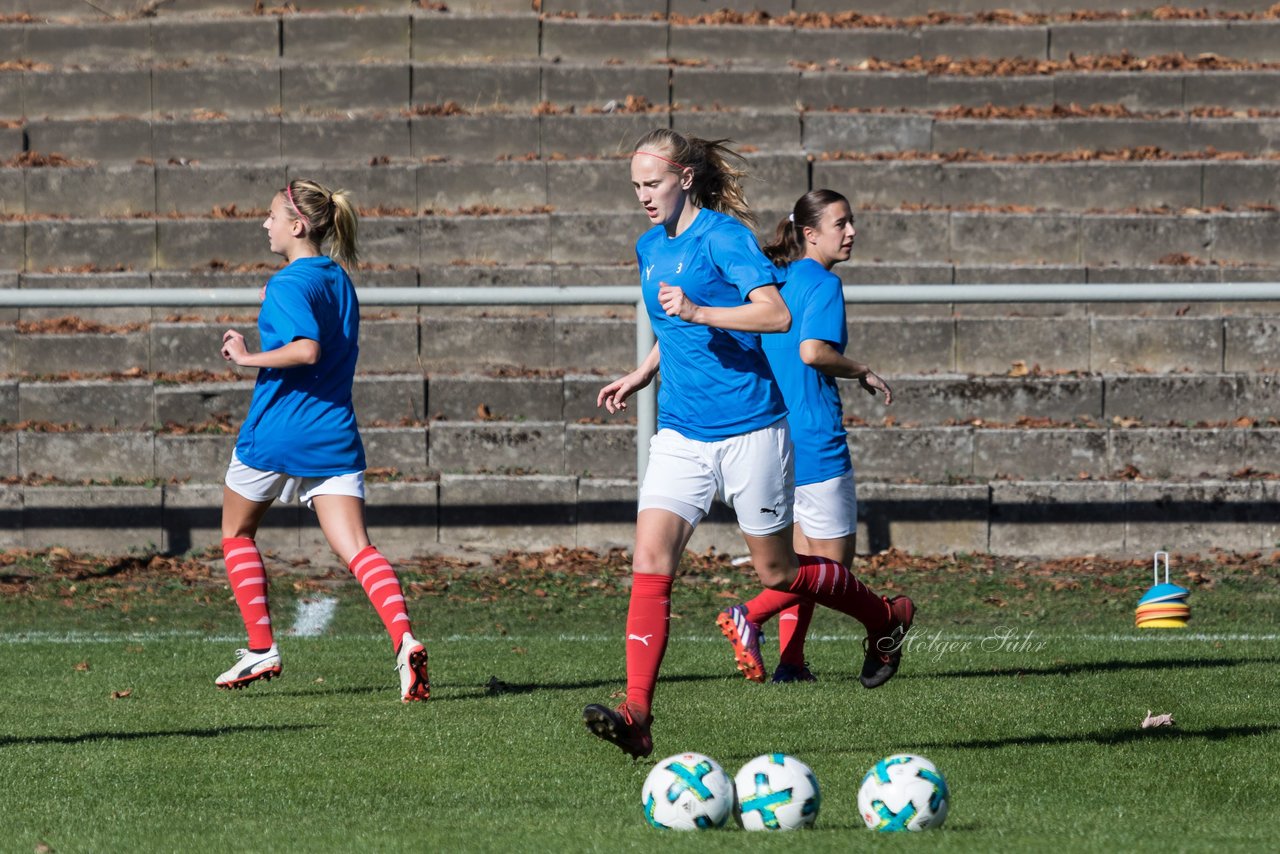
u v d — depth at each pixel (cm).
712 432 1769
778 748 1920
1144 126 5012
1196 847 1345
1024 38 5416
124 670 2564
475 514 3888
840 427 2361
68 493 3841
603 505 3884
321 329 2292
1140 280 4547
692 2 5569
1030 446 4006
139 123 5050
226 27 5384
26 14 5538
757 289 1689
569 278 4591
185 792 1691
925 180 4850
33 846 1423
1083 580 3556
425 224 4734
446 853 1352
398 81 5219
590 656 2708
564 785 1725
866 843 1320
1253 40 5375
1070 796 1647
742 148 5028
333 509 2333
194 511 3856
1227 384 4147
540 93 5219
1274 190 4806
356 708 2214
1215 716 2108
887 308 4512
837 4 5603
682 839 1356
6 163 4969
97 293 3541
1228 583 3506
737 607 2416
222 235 4719
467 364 4394
